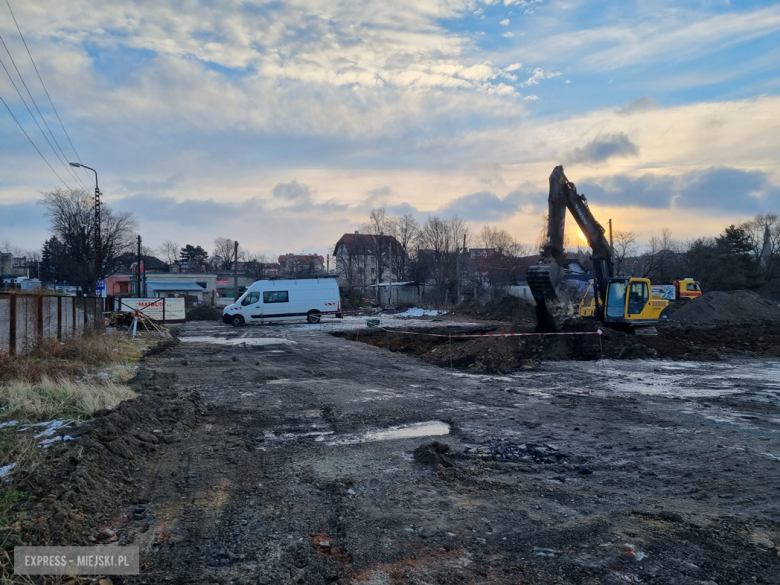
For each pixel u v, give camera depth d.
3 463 5.70
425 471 6.42
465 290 59.78
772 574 4.00
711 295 37.41
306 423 8.90
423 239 75.56
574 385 12.66
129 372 13.44
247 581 3.88
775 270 71.88
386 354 18.83
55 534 4.30
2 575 3.63
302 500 5.48
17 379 10.36
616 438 7.94
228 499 5.50
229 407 10.12
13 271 84.69
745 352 20.00
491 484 5.98
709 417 9.30
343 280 84.62
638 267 70.44
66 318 20.08
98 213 36.50
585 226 21.38
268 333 28.09
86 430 6.83
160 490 5.75
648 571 4.05
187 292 71.88
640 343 18.84
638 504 5.39
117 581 3.84
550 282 19.20
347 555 4.31
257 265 104.75
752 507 5.31
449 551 4.38
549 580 3.92
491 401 10.69
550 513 5.16
